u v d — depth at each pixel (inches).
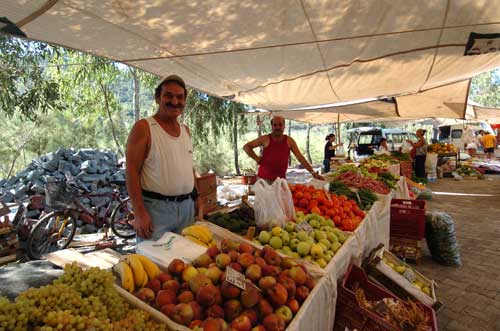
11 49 273.1
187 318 51.7
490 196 354.3
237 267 62.7
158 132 92.7
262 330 54.7
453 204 318.0
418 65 155.1
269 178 176.6
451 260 165.5
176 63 137.1
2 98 261.9
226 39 112.5
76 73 366.0
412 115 334.3
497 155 738.8
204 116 536.1
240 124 628.1
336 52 131.6
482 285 144.0
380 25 106.3
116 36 104.8
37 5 79.8
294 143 179.9
